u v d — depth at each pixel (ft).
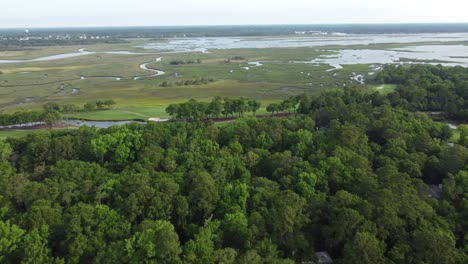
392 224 195.83
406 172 265.75
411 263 183.32
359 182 241.55
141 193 214.69
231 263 172.65
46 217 195.83
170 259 173.78
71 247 183.11
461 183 244.22
